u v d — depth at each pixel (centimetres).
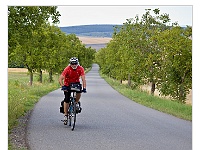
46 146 938
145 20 3631
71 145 956
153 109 1889
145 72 3409
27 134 1095
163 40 3138
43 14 1734
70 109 1255
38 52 3709
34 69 3884
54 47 3903
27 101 2073
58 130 1184
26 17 1691
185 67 3069
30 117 1477
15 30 1677
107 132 1164
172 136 1109
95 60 14925
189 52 3031
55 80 5578
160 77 3341
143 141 1024
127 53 3538
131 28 3644
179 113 1691
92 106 2017
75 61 1226
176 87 3127
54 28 3984
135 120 1458
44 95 2784
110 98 2631
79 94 1229
